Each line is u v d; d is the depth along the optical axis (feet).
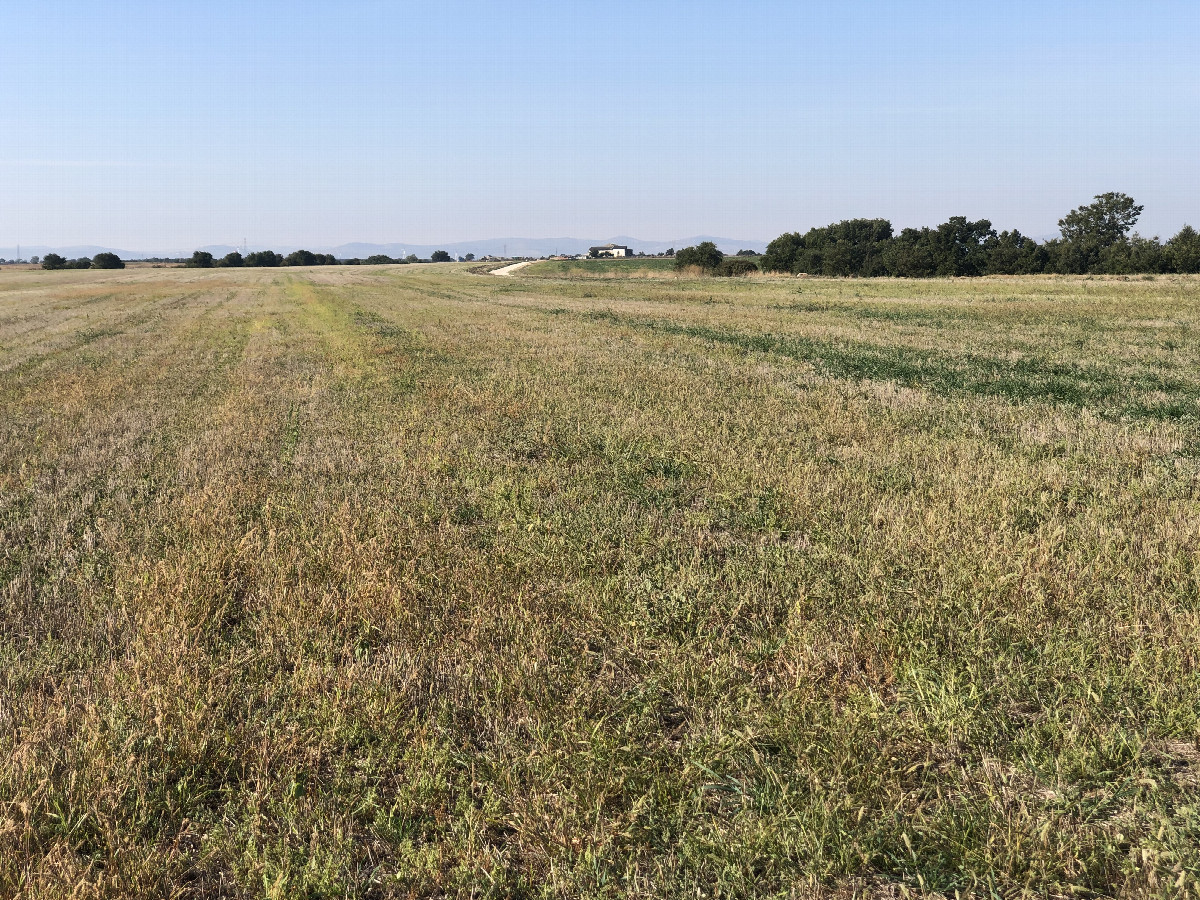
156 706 12.18
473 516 21.89
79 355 68.08
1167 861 9.00
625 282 248.11
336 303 148.36
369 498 23.41
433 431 32.71
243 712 12.50
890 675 13.04
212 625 15.16
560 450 29.09
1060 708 11.80
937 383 43.47
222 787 10.82
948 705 11.82
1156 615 14.19
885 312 104.63
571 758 11.03
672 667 13.33
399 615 15.28
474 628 14.70
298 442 31.83
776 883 9.07
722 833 9.60
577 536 19.42
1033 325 82.02
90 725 11.84
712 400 38.27
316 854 9.48
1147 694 12.05
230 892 9.34
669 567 17.29
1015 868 9.04
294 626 14.87
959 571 16.40
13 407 41.78
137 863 9.32
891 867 9.30
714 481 24.57
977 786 10.48
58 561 18.92
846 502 21.71
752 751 11.18
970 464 25.43
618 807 10.46
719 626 14.89
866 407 35.83
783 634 14.51
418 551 18.63
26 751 11.10
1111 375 46.16
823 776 10.58
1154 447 27.45
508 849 9.66
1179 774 10.59
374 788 10.47
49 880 9.06
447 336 76.69
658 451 28.22
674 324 88.28
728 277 282.15
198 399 43.62
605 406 37.04
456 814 10.28
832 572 16.88
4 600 16.69
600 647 14.57
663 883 9.00
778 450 27.63
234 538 19.86
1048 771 10.54
